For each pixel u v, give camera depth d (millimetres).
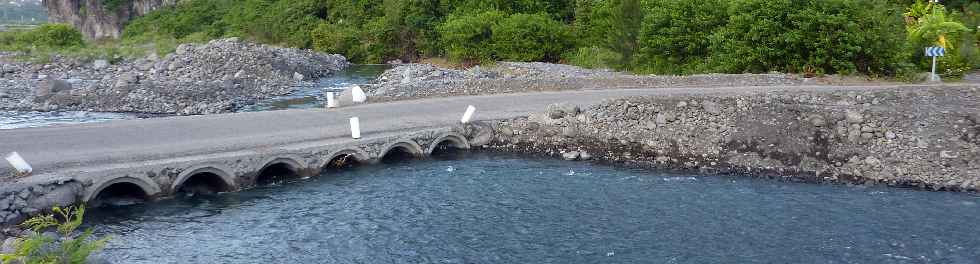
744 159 24812
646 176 24172
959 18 52719
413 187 23109
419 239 18500
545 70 52656
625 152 26484
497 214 20328
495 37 66125
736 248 17594
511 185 23219
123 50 69562
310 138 26078
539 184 23297
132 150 23641
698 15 45531
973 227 18672
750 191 22250
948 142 23922
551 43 64750
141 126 27688
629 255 17297
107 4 132625
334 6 94000
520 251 17625
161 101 40969
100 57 62500
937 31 41625
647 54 48156
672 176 24141
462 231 19031
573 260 17062
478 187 23031
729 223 19328
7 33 88562
